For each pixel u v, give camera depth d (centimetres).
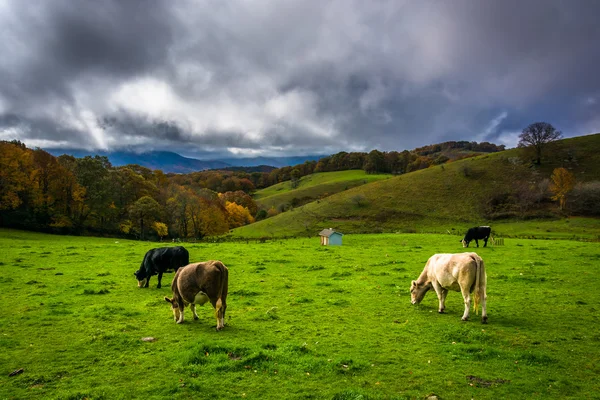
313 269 2612
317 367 974
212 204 8612
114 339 1197
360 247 4159
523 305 1588
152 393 852
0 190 6369
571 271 2348
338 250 3825
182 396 838
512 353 1056
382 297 1769
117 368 987
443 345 1134
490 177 10750
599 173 9862
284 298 1770
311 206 10975
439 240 4944
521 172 10669
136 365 1005
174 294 1379
